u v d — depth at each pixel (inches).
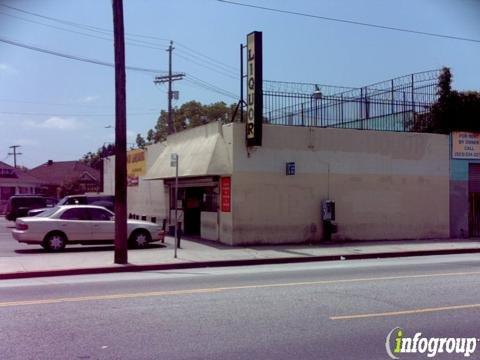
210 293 394.3
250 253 682.8
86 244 763.4
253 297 376.2
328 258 667.4
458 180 913.5
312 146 808.9
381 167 854.5
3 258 633.6
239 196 764.0
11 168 2476.6
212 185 839.7
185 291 404.2
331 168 820.6
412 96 937.5
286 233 789.2
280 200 786.8
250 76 757.3
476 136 930.1
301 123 901.8
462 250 753.6
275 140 785.6
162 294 390.9
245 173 767.7
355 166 836.6
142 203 1211.9
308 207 804.0
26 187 2554.1
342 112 924.6
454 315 319.6
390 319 309.0
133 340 265.7
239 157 765.3
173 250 717.9
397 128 941.2
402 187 868.6
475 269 539.8
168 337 270.7
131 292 402.6
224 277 490.6
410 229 872.3
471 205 926.4
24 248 756.0
